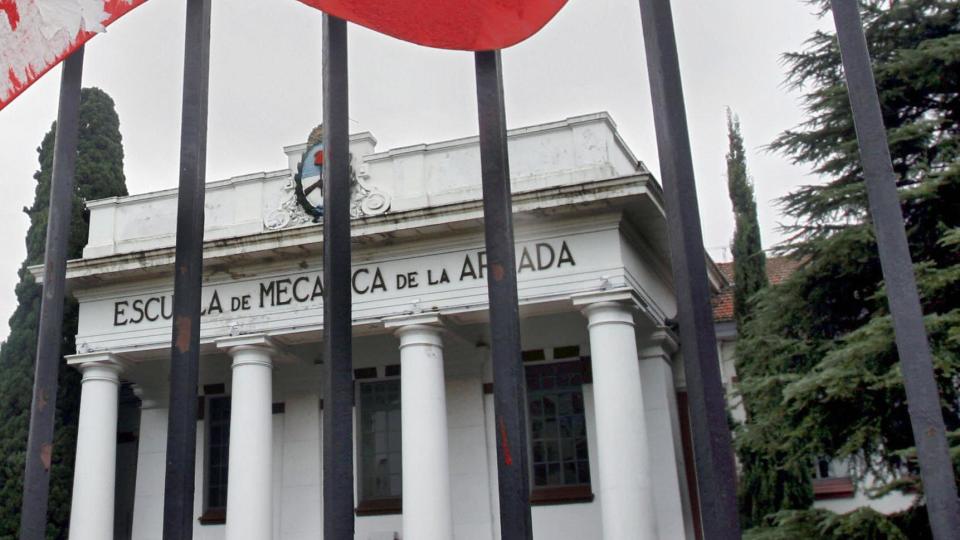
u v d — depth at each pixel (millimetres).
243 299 20484
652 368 20875
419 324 18922
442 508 17922
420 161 20047
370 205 20047
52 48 6359
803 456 15164
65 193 6336
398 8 6188
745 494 19516
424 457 18141
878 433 13844
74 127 6492
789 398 14180
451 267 19266
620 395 17406
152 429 23672
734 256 22281
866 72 5105
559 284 18375
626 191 17922
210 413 23766
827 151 16516
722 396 4746
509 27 6117
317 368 22766
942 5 15961
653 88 5281
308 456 22281
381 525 21438
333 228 5770
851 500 22266
